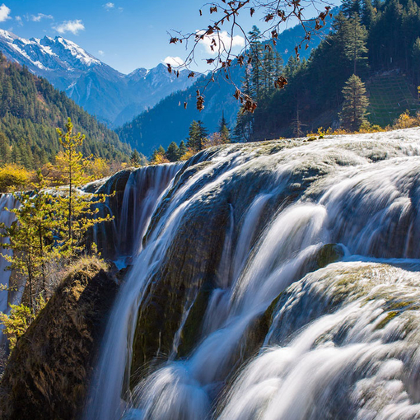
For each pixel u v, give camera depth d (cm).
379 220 637
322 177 859
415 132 1302
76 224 1931
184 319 930
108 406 1041
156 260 1152
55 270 1636
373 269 527
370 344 382
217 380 694
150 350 923
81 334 1145
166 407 689
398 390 329
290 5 342
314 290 529
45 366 1135
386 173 709
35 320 1257
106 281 1286
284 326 539
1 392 1176
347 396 360
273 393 439
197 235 979
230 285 912
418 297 412
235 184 1048
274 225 817
